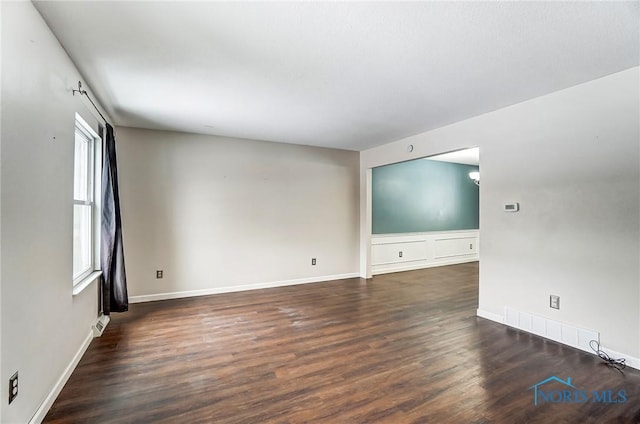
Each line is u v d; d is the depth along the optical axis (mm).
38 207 1779
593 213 2713
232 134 4594
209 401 1991
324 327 3299
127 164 4160
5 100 1447
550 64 2410
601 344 2646
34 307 1729
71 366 2303
